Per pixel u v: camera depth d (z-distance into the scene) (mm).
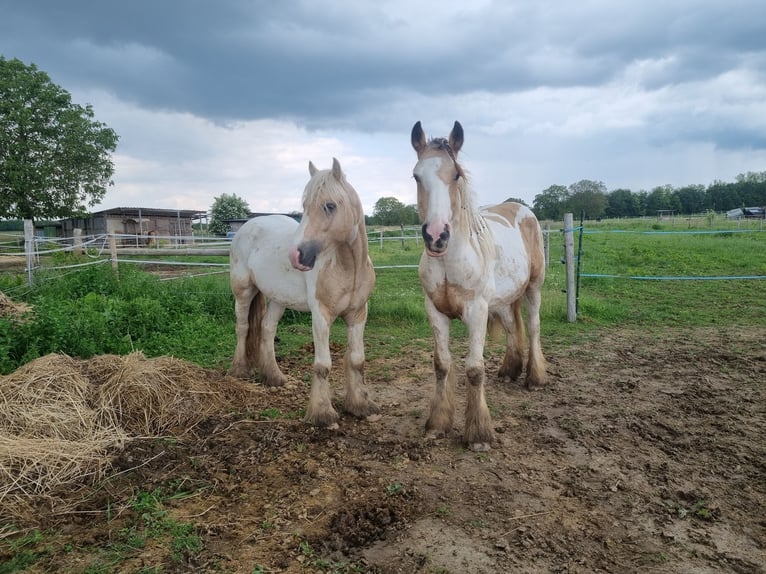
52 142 26297
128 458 3271
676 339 6426
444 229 3025
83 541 2453
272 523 2590
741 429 3695
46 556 2334
